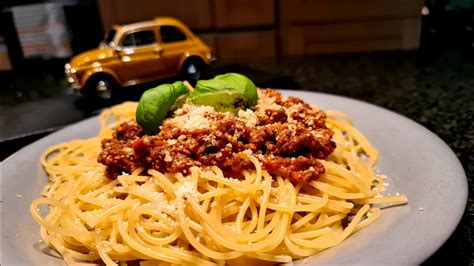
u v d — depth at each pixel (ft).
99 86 1.46
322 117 0.94
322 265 0.63
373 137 1.01
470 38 2.02
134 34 1.50
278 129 0.85
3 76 2.21
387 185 0.84
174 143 0.84
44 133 1.32
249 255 0.74
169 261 0.74
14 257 0.70
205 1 2.37
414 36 2.15
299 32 2.33
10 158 1.01
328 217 0.82
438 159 0.81
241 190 0.80
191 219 0.79
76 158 1.04
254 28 2.39
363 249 0.65
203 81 0.93
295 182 0.83
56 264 0.74
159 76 1.51
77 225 0.83
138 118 0.92
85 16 2.34
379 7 2.16
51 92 1.83
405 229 0.65
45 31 2.25
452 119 1.20
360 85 1.61
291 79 1.62
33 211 0.81
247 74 1.68
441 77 1.60
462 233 0.73
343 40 2.28
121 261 0.78
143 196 0.83
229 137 0.83
